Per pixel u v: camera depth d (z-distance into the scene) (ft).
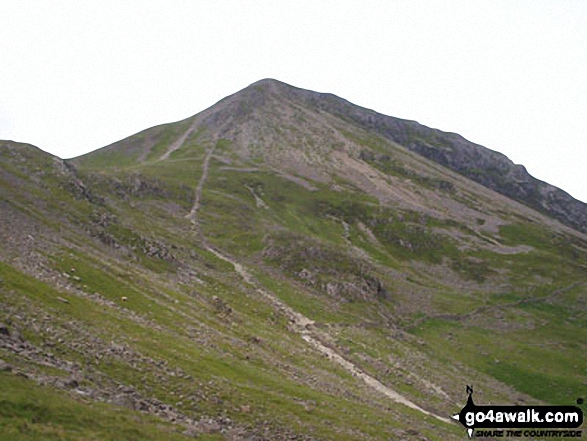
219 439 96.07
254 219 536.83
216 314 232.12
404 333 328.70
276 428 115.75
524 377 276.41
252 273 373.61
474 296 447.83
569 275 516.73
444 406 209.26
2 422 69.51
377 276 440.04
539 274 514.68
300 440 112.68
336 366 222.89
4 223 218.79
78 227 272.92
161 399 109.60
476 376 275.18
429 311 393.70
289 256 417.69
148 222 425.28
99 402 90.74
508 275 510.99
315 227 565.12
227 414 114.73
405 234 581.53
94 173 511.40
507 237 634.02
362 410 160.45
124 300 189.26
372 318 343.05
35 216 253.65
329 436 120.98
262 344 212.23
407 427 156.25
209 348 171.12
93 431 77.36
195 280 297.94
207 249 408.87
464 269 522.47
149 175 582.35
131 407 96.17
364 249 532.73
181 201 549.13
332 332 286.46
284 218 570.46
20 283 148.15
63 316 137.90
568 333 364.99
